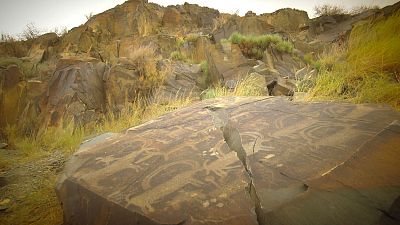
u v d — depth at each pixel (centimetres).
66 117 518
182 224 120
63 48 1384
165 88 600
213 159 167
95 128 474
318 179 131
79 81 571
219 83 577
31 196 257
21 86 594
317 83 327
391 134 157
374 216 109
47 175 304
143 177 157
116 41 1341
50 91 580
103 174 166
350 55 385
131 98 589
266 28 1427
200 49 1105
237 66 657
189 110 265
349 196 118
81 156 193
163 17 1977
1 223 219
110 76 614
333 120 190
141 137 212
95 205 144
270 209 119
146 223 124
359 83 314
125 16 1781
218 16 2280
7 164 348
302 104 238
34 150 402
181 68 716
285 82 501
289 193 126
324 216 112
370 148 147
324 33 1858
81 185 157
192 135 205
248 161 155
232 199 130
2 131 517
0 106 552
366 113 193
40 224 213
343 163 139
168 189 143
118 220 132
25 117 550
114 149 197
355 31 427
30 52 1416
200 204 129
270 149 165
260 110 236
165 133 215
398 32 373
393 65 323
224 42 769
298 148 160
